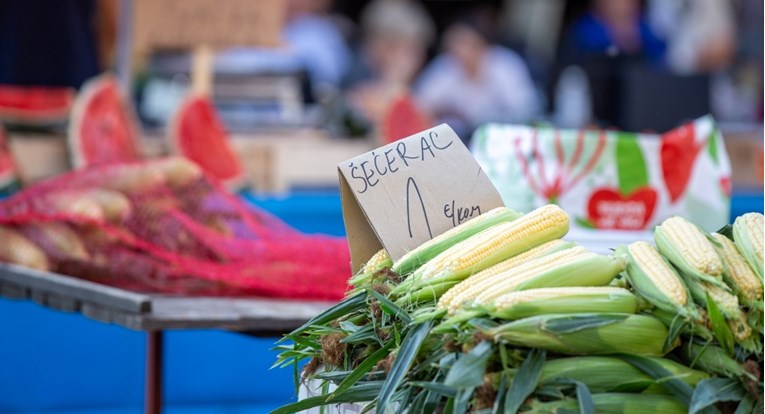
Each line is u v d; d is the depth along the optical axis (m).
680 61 10.69
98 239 4.25
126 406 5.75
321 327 2.34
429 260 2.35
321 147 7.41
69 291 3.85
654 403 2.06
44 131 6.83
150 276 4.11
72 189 4.35
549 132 4.45
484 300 2.05
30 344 5.57
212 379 5.79
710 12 10.75
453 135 2.63
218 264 4.17
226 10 6.75
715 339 2.12
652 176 4.44
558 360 2.05
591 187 4.42
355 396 2.22
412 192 2.53
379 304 2.22
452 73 10.61
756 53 10.91
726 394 2.05
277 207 5.98
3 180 6.06
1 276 4.38
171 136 6.50
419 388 2.14
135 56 7.38
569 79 9.94
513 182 4.45
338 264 4.14
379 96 10.26
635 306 2.11
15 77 6.94
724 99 10.73
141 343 5.79
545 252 2.27
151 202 4.33
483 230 2.40
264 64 9.65
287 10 10.34
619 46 10.11
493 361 2.03
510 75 10.62
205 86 6.74
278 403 5.91
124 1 6.70
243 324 3.48
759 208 6.56
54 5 7.00
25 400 5.55
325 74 10.42
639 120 8.12
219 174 6.53
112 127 6.41
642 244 2.21
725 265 2.18
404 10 10.61
